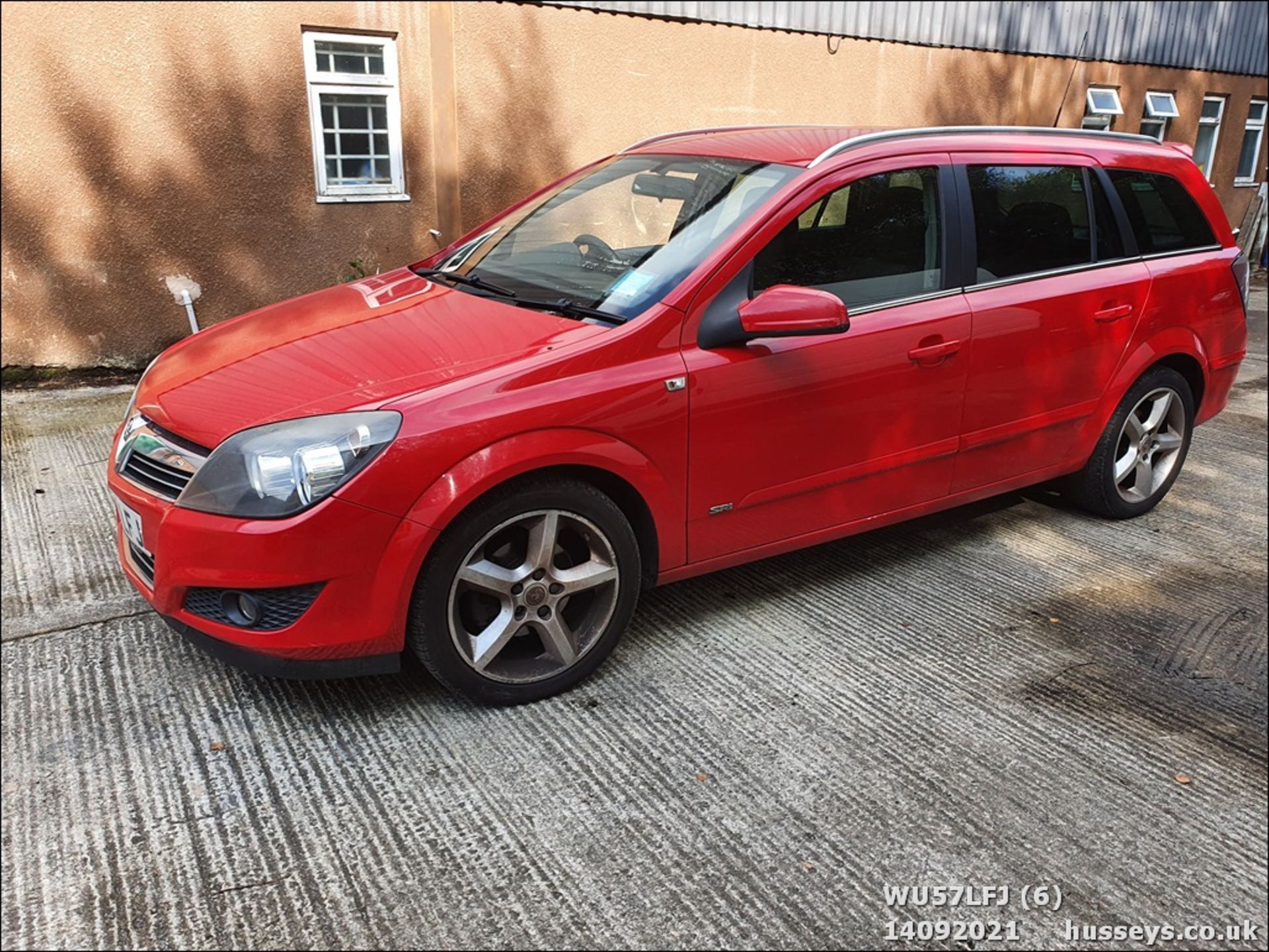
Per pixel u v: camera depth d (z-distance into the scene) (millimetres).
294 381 2812
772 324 2941
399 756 2768
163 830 2469
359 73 7039
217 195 6723
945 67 10312
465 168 7582
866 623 3619
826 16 9109
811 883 2385
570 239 3535
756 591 3844
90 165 6285
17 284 6289
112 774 2662
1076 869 2473
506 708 2998
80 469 4891
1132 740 2998
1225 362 4742
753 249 3135
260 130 6746
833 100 9477
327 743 2818
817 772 2777
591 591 3084
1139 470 4609
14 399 6133
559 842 2475
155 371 3174
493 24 7379
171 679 3109
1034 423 4012
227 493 2553
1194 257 4492
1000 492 4082
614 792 2660
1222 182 14859
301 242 7113
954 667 3352
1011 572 4090
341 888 2309
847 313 3070
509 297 3299
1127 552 4344
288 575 2539
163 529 2625
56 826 2471
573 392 2801
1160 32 12742
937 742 2941
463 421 2646
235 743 2807
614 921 2246
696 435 3053
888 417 3502
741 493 3230
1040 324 3854
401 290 3541
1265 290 12547
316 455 2539
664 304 3010
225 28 6445
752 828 2553
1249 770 2883
